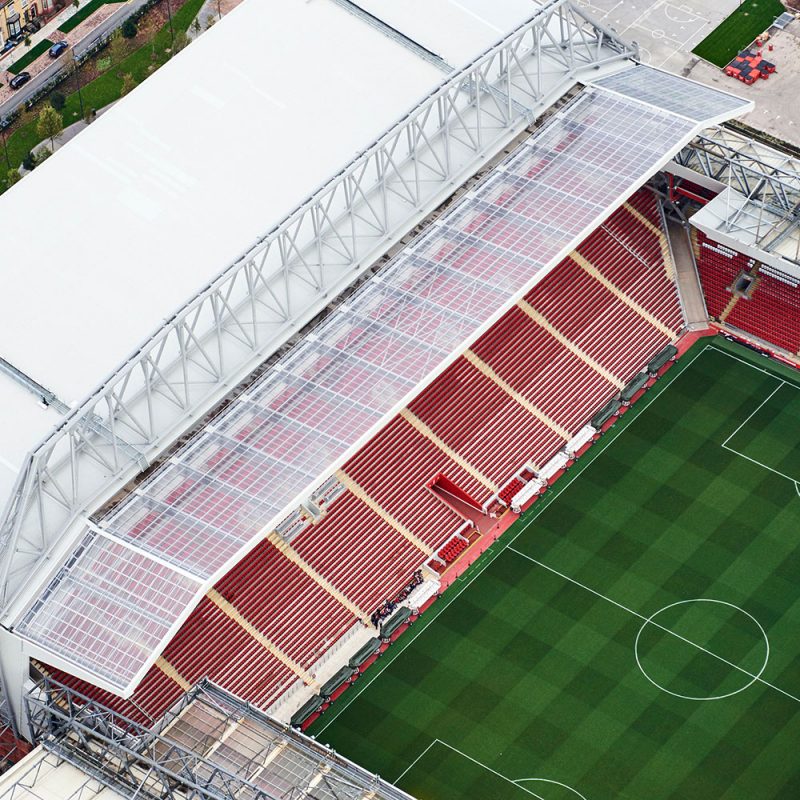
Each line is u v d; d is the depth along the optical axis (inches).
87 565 6058.1
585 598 6520.7
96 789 5762.8
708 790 5984.3
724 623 6422.2
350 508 6648.6
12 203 7052.2
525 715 6215.6
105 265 6815.9
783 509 6732.3
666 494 6796.3
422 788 6048.2
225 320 6594.5
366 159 6619.1
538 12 7007.9
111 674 5797.2
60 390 6486.2
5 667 6003.9
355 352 6540.4
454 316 6584.6
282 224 6446.9
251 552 6501.0
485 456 6860.2
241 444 6343.5
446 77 6850.4
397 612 6496.1
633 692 6254.9
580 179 6948.8
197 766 5836.6
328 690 6314.0
